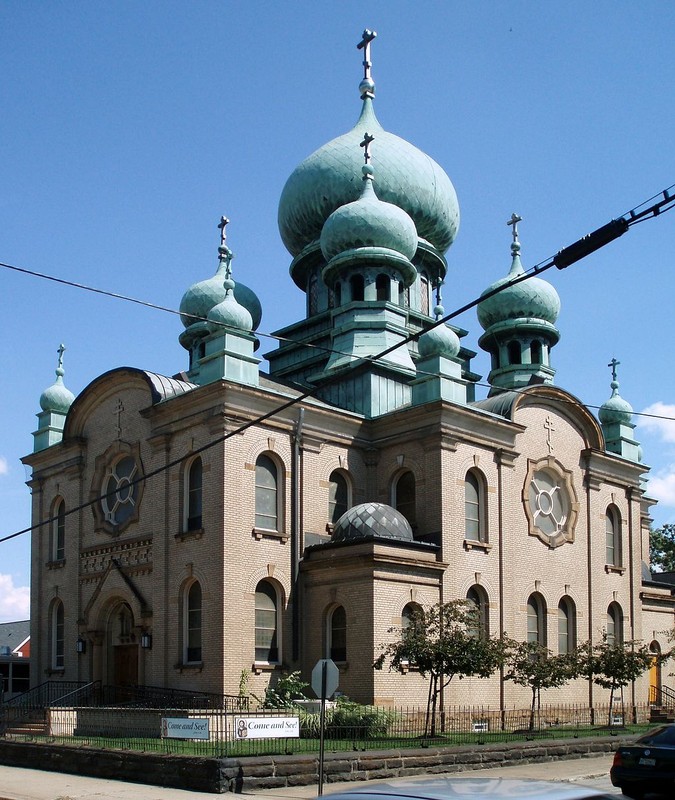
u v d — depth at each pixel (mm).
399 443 41000
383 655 33062
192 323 54062
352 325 46562
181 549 37781
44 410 47406
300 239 55906
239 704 34188
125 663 40438
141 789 23469
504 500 41844
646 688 48594
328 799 7469
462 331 55312
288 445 38844
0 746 30203
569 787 7578
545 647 40125
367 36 57062
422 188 54188
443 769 27250
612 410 48656
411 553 37219
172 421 39125
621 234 14023
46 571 44906
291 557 37938
